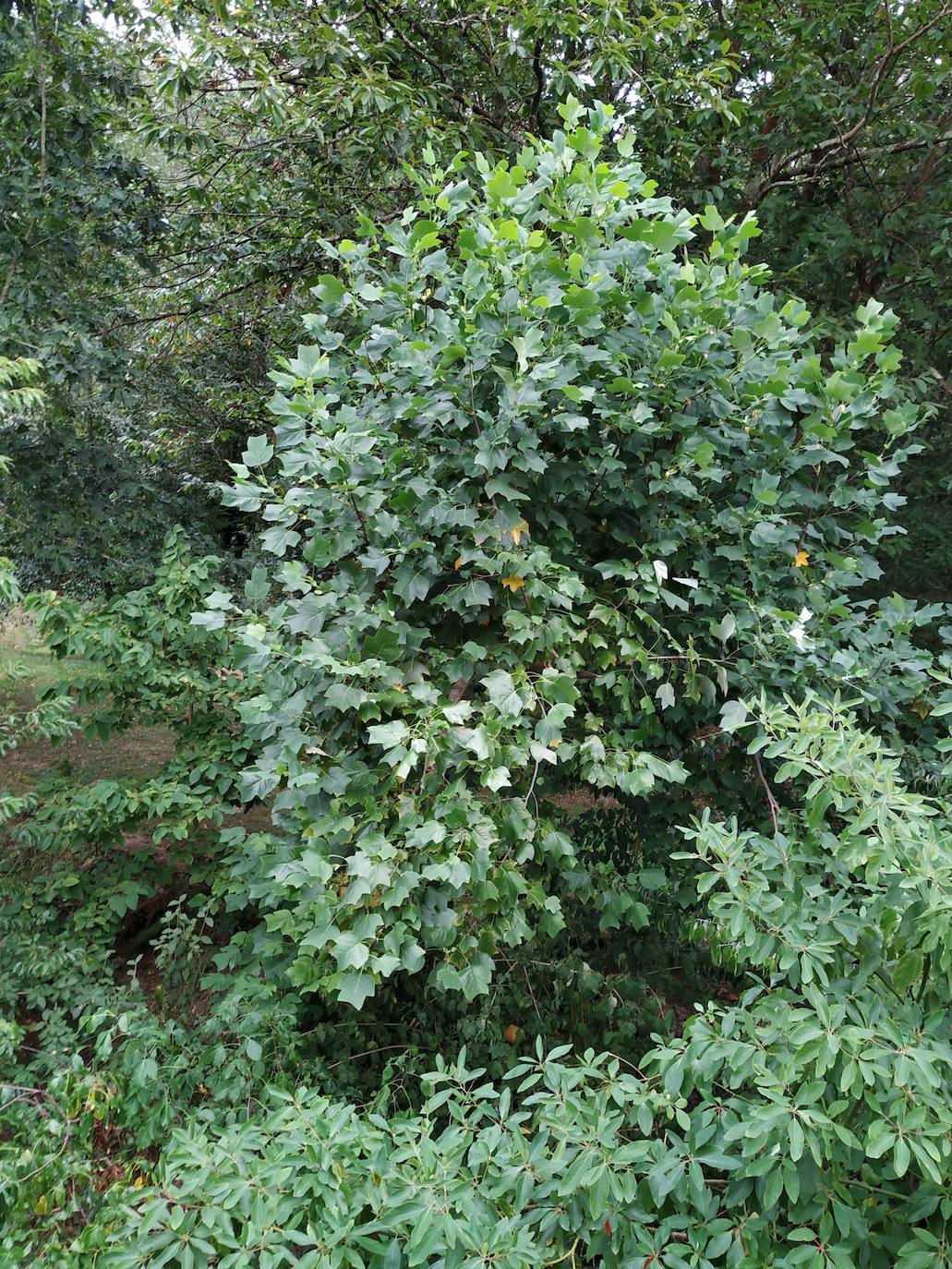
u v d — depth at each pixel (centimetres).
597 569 311
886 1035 176
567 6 591
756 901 207
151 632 435
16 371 425
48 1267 199
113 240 716
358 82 552
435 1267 175
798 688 320
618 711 326
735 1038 201
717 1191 201
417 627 304
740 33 670
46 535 723
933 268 702
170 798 418
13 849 445
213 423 977
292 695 293
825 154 694
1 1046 317
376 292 319
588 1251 187
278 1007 344
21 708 564
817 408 337
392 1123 231
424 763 280
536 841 287
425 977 378
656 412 322
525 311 290
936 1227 178
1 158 664
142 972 455
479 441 280
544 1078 215
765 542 317
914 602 363
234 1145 201
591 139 315
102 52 701
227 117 664
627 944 431
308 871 258
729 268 346
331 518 297
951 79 662
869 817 188
